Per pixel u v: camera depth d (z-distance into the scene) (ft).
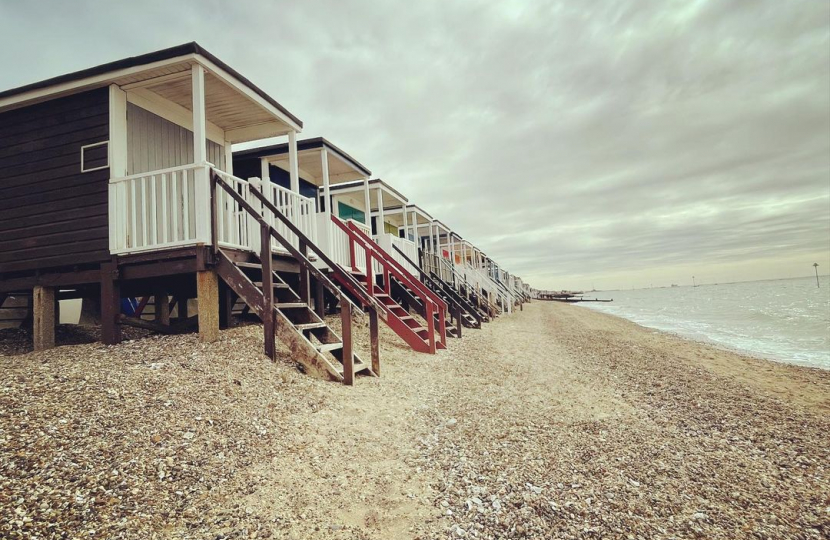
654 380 27.61
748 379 30.14
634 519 9.95
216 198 21.29
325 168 36.06
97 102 23.40
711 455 14.33
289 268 26.84
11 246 24.47
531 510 10.25
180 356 18.02
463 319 51.96
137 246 22.04
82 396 12.53
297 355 19.12
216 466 10.76
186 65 21.66
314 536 8.97
